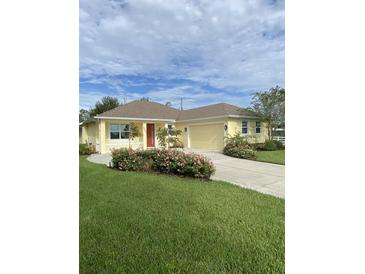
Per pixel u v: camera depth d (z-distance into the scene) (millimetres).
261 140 21062
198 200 5562
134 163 9922
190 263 3014
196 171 8531
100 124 18375
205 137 20734
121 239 3609
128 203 5305
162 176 8742
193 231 3889
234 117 19031
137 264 2982
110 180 7746
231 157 15359
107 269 2883
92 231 3869
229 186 7129
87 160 13773
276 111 21234
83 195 5941
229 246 3428
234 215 4609
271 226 4105
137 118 19625
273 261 3066
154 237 3676
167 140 19828
